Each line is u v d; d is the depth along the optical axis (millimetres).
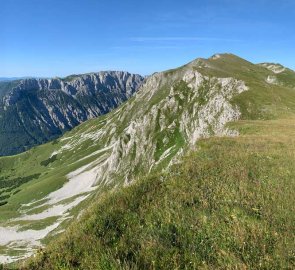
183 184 18938
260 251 11961
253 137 36781
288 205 15984
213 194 17547
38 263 12977
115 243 13125
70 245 13680
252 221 14156
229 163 23406
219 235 13289
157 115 176125
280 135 40000
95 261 11992
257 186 18750
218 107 116562
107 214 15414
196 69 174000
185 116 152250
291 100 106812
